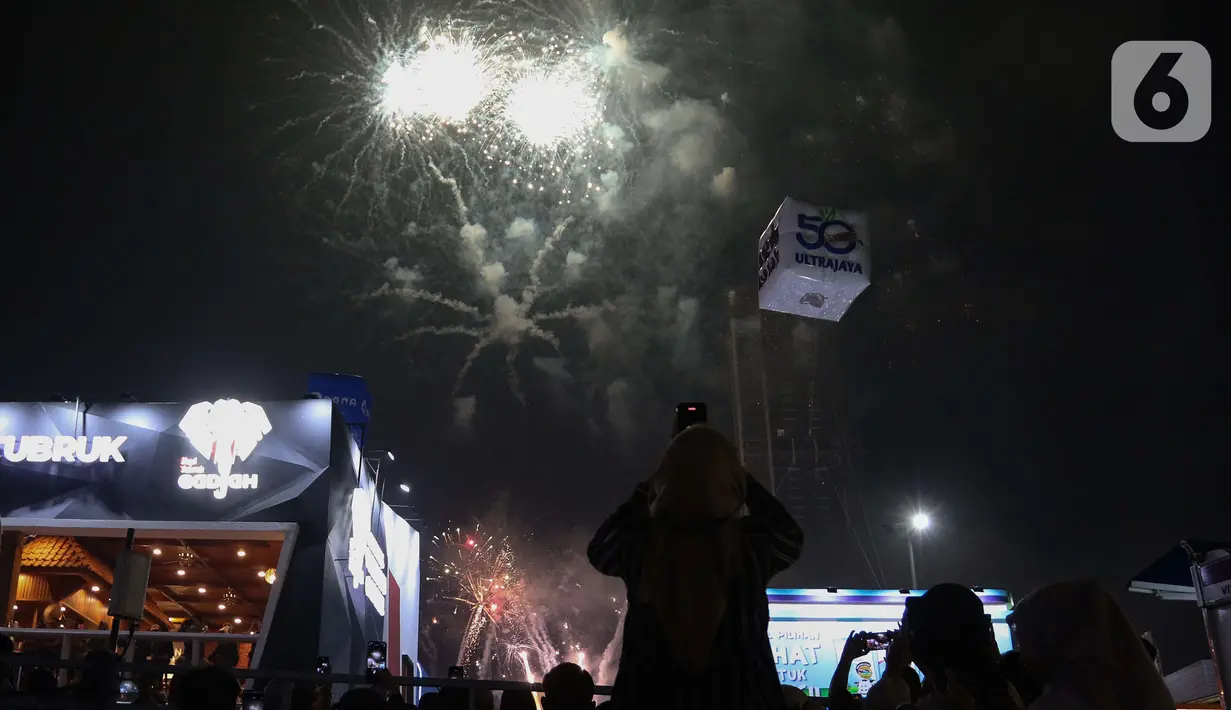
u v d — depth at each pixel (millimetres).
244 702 6113
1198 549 10000
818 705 4848
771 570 2680
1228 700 9531
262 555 18734
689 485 2520
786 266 11438
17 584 16031
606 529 2746
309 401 16469
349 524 17109
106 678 4543
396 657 21266
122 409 16359
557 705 5062
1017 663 3162
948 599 2797
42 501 15742
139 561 6492
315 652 14797
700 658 2475
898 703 3719
